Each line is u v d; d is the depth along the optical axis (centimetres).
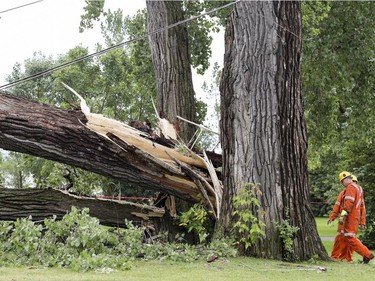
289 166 903
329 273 732
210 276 664
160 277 650
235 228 889
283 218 884
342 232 1030
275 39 912
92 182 1310
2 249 802
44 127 926
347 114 2116
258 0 921
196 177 1020
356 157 1805
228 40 949
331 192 2056
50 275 646
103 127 976
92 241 803
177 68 1362
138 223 1092
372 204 1711
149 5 1398
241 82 917
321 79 1923
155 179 1017
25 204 1010
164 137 1091
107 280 607
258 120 902
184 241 1118
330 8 1830
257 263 804
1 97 944
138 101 2928
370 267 816
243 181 896
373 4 1858
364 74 1958
